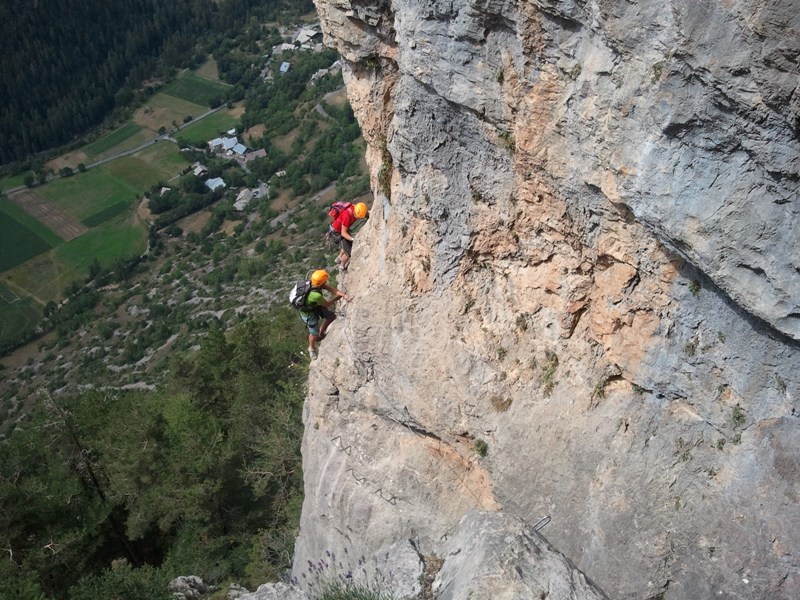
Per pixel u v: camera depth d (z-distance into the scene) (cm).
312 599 1045
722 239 696
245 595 1066
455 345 1120
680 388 879
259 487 2255
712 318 811
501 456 1072
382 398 1236
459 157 1040
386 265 1207
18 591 1719
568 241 959
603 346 964
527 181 959
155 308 9188
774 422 804
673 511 876
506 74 885
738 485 831
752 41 584
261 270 9106
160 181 12950
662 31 662
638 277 880
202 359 2930
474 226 1066
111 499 2230
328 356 1323
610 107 751
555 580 868
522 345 1061
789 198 639
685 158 697
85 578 1620
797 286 667
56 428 2278
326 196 10525
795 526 786
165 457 2283
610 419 955
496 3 824
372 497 1238
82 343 9262
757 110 612
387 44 1102
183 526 2244
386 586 1009
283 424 2303
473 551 942
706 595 839
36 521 2059
